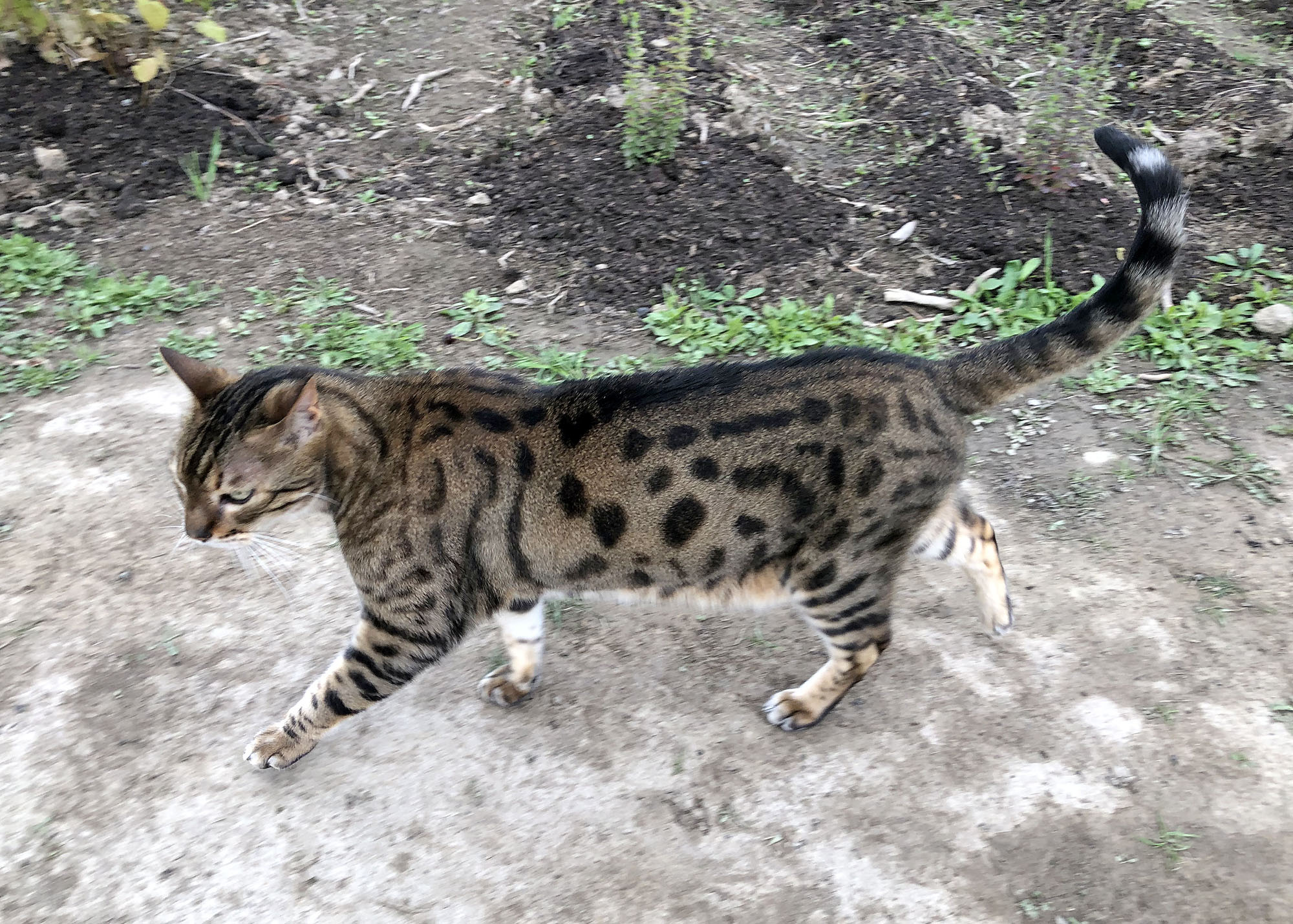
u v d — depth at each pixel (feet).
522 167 4.56
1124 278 2.20
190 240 4.15
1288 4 5.76
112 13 4.68
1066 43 5.44
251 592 2.75
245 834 2.13
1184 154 4.54
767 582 2.25
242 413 2.01
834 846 2.12
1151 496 3.06
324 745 2.34
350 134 4.78
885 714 2.43
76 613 2.65
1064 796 2.21
